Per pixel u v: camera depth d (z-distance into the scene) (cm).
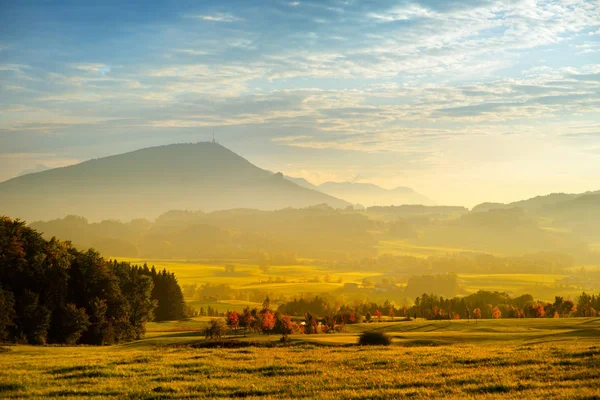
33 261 8331
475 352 4312
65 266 8800
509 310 16175
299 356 4359
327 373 3338
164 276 15562
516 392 2566
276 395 2695
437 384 2888
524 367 3316
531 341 6425
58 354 5275
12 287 8144
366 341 5950
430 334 7738
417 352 4478
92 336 8750
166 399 2695
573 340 6322
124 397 2725
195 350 5156
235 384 3005
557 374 3028
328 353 4591
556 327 9844
